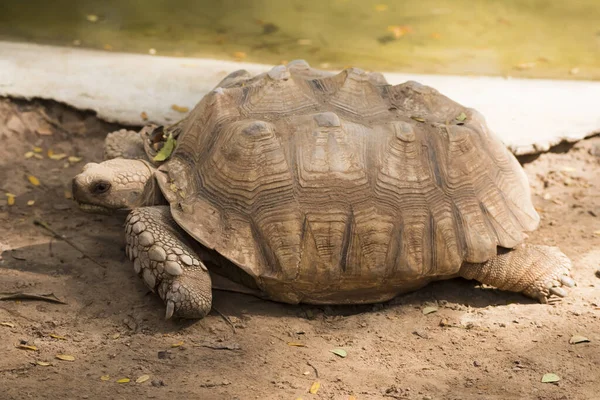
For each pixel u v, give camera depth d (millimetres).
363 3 10234
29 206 5633
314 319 4566
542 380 3893
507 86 7336
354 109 4801
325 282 4426
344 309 4727
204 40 8578
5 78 6645
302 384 3836
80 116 6465
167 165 4734
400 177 4559
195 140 4758
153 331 4312
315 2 10172
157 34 8672
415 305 4734
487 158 4930
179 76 7117
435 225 4551
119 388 3729
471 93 7098
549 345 4242
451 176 4695
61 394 3648
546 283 4695
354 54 8367
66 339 4168
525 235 4883
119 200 4840
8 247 5074
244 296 4746
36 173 6047
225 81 5422
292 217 4363
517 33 9305
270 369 3971
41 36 8281
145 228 4426
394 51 8539
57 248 5109
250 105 4789
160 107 6535
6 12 9023
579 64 8336
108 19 9070
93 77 6922
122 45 8219
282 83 4816
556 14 10039
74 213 5594
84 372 3859
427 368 4023
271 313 4582
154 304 4559
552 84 7453
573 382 3887
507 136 6367
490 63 8281
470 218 4652
